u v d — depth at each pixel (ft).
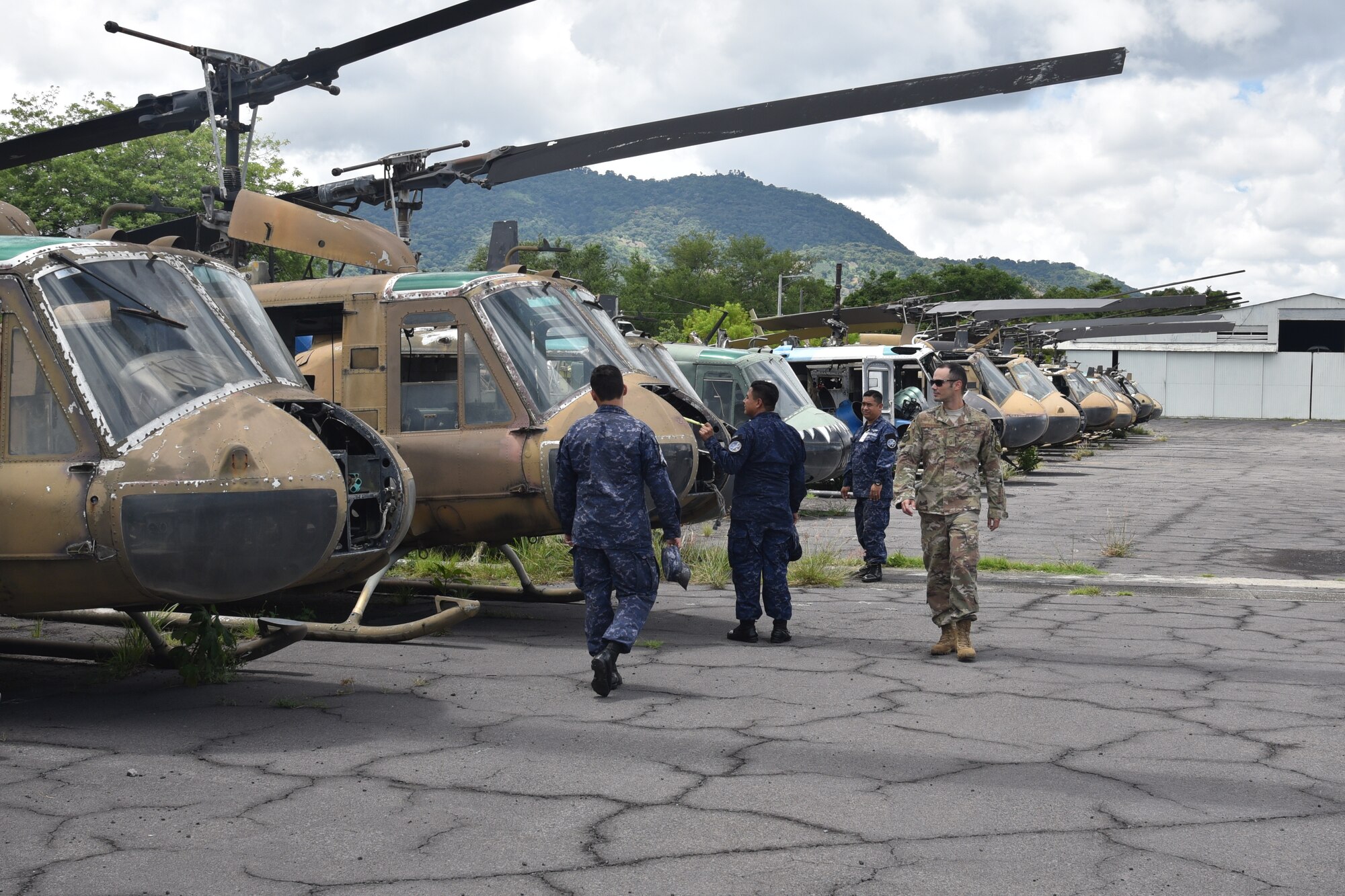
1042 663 22.76
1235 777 15.29
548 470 25.32
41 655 21.75
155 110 29.30
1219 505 60.70
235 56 28.63
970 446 23.29
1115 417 114.42
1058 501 62.54
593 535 19.95
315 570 18.51
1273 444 129.90
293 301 28.50
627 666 22.27
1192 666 22.49
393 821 13.44
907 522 52.85
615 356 27.07
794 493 25.40
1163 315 167.53
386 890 11.46
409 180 31.22
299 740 16.88
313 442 18.78
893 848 12.64
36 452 17.47
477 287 26.68
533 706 18.98
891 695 19.90
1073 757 16.20
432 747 16.56
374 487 22.33
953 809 13.94
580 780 15.06
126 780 14.94
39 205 135.74
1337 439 143.74
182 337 19.11
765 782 14.99
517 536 26.50
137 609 19.63
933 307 82.38
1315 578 35.65
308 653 23.50
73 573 17.21
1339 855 12.53
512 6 22.50
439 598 24.72
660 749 16.52
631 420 20.38
